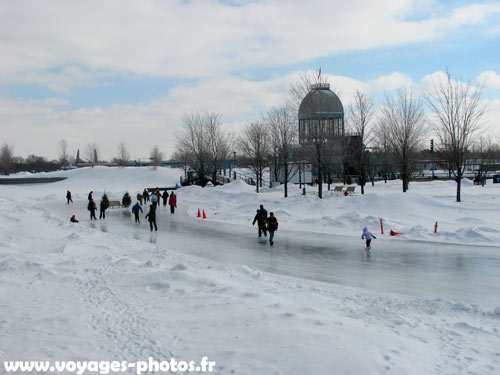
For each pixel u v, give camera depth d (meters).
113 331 7.36
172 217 30.72
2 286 10.80
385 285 11.59
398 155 38.50
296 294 10.04
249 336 6.91
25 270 12.66
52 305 9.05
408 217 24.61
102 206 30.27
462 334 7.26
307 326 7.30
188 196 48.28
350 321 7.73
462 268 13.43
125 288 10.50
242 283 11.19
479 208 26.19
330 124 36.44
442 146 37.22
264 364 5.90
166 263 14.00
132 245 18.02
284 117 44.97
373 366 5.81
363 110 37.28
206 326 7.50
